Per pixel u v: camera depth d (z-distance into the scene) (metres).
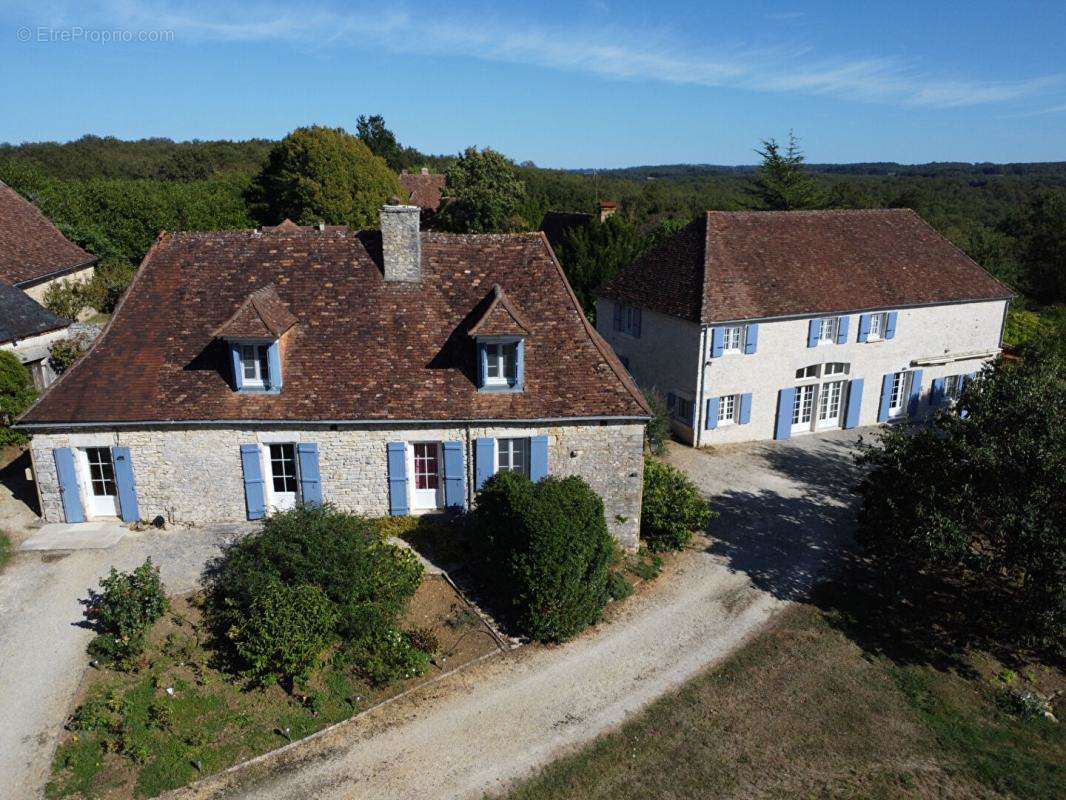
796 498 24.81
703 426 28.86
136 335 19.33
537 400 18.98
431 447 19.59
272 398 18.59
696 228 30.53
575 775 12.84
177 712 13.55
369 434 18.88
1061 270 58.12
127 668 14.32
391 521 19.44
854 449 29.33
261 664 13.82
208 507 19.17
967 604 18.50
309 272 20.45
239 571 15.08
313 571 15.03
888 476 18.30
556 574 15.93
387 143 93.44
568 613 16.41
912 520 17.06
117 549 18.09
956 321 32.28
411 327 19.84
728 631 17.31
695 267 28.95
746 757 13.52
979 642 17.64
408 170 97.75
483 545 17.34
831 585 19.55
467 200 48.75
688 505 20.75
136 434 18.45
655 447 27.31
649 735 13.88
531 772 12.86
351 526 16.25
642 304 30.34
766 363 29.03
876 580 19.88
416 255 20.38
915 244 32.75
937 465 17.20
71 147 97.50
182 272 20.33
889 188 102.38
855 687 15.68
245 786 12.28
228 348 19.06
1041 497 15.28
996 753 14.12
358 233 21.19
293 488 19.66
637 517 20.08
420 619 16.62
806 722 14.53
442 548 18.78
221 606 16.05
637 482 19.75
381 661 14.98
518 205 51.44
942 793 12.97
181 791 12.09
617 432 19.25
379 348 19.48
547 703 14.59
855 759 13.67
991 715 15.33
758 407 29.55
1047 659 17.28
